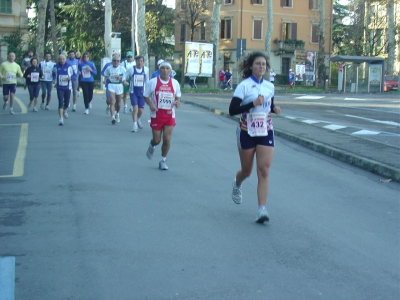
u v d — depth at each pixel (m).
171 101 9.62
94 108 20.41
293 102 27.94
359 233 6.53
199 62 40.31
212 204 7.59
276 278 5.04
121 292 4.68
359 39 58.25
